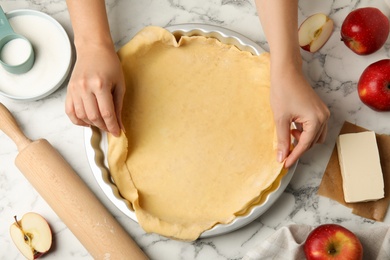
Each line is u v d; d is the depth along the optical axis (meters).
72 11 1.13
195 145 1.13
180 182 1.12
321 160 1.19
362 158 1.15
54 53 1.22
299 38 1.22
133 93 1.16
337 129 1.20
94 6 1.13
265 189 1.09
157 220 1.08
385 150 1.18
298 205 1.17
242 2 1.26
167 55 1.17
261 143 1.13
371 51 1.21
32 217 1.16
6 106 1.21
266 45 1.24
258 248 1.13
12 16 1.23
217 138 1.13
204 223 1.09
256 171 1.12
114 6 1.25
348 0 1.25
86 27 1.12
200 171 1.12
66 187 1.13
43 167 1.14
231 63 1.17
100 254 1.11
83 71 1.08
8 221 1.18
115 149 1.10
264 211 1.11
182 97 1.16
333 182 1.17
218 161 1.12
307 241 1.11
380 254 1.12
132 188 1.11
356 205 1.16
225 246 1.16
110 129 1.08
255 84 1.16
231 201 1.11
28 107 1.21
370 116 1.21
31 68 1.21
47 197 1.13
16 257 1.18
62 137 1.20
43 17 1.24
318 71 1.23
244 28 1.25
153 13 1.25
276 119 1.08
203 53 1.17
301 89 1.07
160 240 1.16
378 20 1.17
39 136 1.20
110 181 1.13
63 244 1.17
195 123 1.14
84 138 1.14
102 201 1.17
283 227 1.13
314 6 1.25
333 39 1.24
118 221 1.16
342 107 1.21
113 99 1.11
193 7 1.26
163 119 1.15
